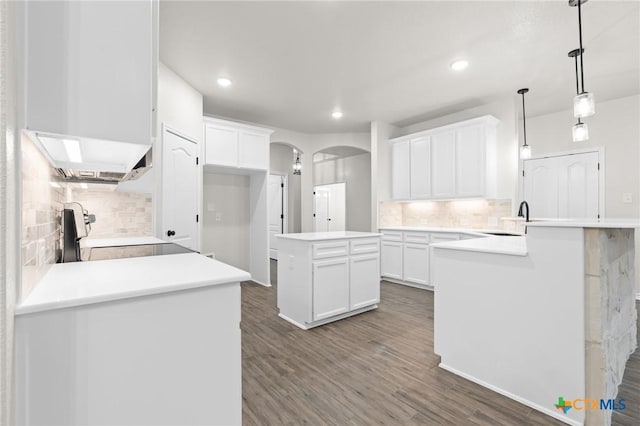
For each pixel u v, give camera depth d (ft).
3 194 2.14
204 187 15.08
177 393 3.16
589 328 5.04
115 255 5.06
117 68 2.87
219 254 15.47
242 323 9.82
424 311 10.98
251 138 14.15
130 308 2.93
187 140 11.14
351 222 24.38
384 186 16.28
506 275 5.92
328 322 9.84
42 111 2.58
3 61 2.11
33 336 2.53
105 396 2.81
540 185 14.85
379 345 8.16
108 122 2.84
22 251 2.55
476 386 6.23
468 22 7.73
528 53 9.19
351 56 9.37
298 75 10.69
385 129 16.37
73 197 7.70
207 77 10.84
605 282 5.17
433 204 15.76
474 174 12.92
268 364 7.13
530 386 5.59
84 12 2.76
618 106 12.89
